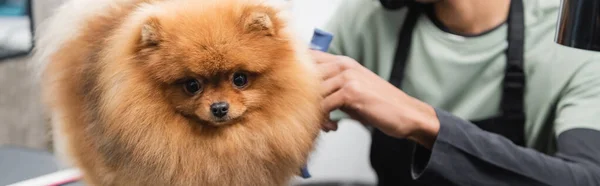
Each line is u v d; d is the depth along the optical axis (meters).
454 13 1.09
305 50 0.71
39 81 0.82
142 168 0.63
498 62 1.07
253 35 0.63
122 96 0.62
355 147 1.84
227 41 0.61
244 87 0.63
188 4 0.64
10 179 1.08
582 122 0.93
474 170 0.82
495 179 0.83
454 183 0.82
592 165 0.87
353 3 1.23
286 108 0.65
